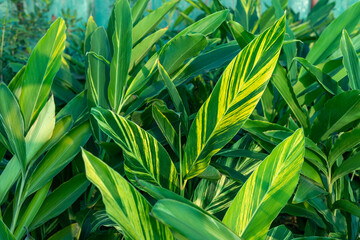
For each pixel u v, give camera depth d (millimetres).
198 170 735
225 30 1389
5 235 629
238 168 985
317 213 1003
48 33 793
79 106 939
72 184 845
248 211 592
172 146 820
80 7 3080
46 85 795
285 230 769
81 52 1727
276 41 636
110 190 572
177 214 504
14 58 2281
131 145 734
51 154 815
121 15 893
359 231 1000
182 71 1022
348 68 907
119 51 864
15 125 742
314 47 1145
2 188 798
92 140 988
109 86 863
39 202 805
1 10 2748
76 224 859
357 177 1283
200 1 1586
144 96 952
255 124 895
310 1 3127
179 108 833
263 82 645
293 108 958
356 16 1125
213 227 508
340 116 867
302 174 956
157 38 1020
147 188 567
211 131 701
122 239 929
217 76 1476
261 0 3100
